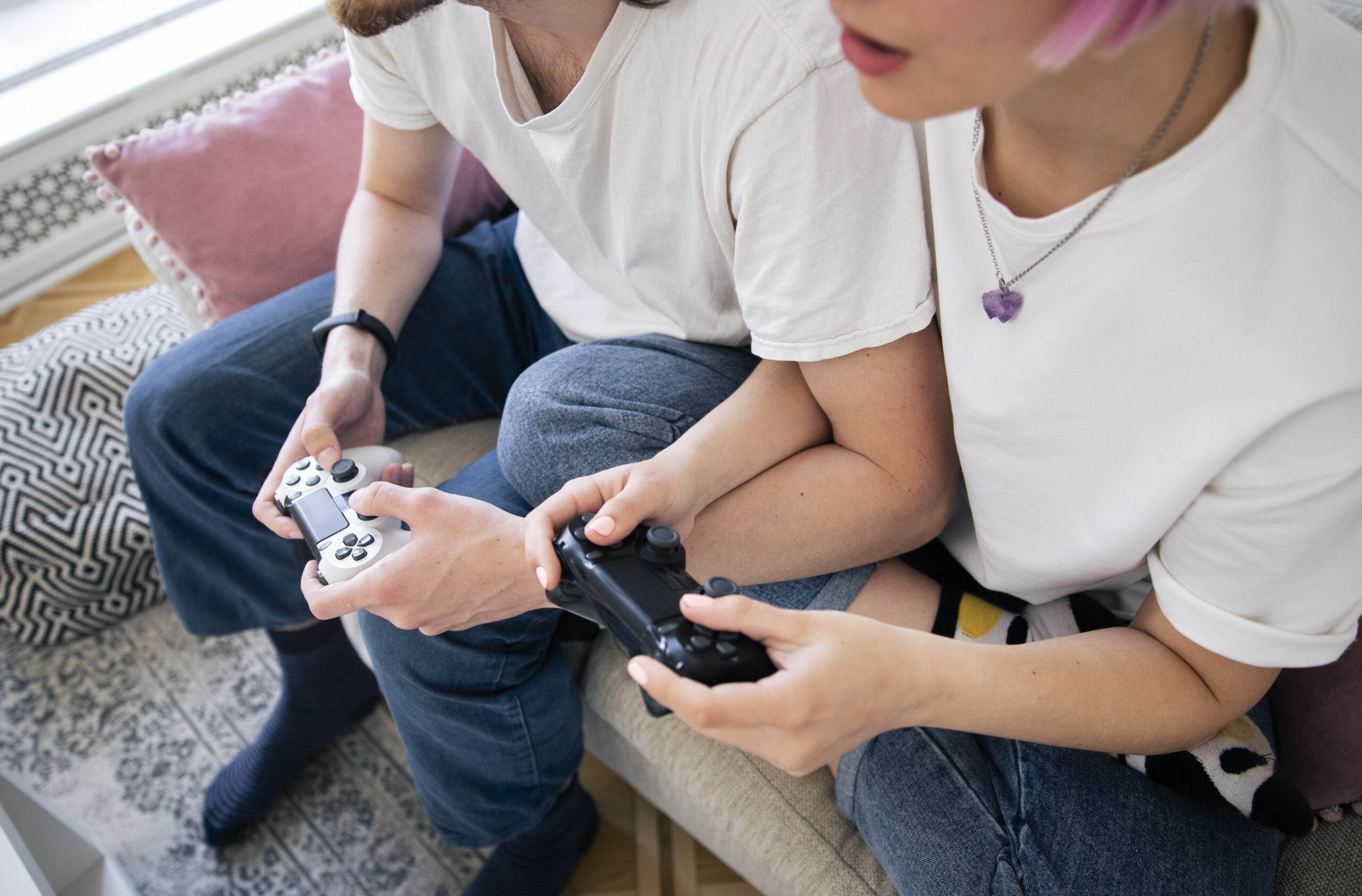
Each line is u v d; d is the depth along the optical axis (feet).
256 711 4.22
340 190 3.77
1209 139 1.48
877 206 2.02
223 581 3.32
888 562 2.62
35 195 5.85
